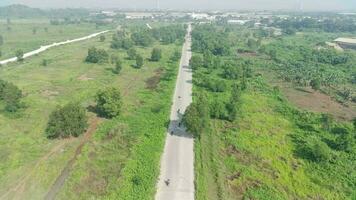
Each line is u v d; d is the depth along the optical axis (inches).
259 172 2235.5
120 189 1991.9
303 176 2213.3
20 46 6914.4
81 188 2022.6
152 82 4320.9
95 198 1923.0
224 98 3705.7
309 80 4542.3
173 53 6417.3
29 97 3496.6
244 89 4050.2
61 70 4768.7
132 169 2196.1
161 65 5324.8
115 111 3029.0
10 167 2208.4
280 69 5305.1
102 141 2615.7
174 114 3211.1
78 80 4256.9
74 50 6505.9
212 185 2085.4
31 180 2095.2
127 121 2992.1
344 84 4552.2
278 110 3378.4
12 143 2509.8
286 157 2433.6
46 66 4992.6
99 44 7421.3
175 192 2005.4
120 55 6033.5
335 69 5428.2
